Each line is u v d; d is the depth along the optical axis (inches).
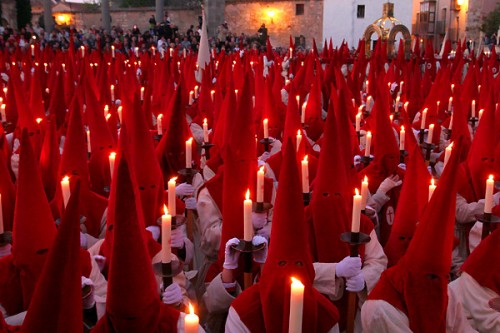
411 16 1230.3
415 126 304.7
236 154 164.4
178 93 180.7
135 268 86.1
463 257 172.6
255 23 1268.5
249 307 104.7
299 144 179.8
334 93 246.1
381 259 133.1
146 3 1713.8
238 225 136.2
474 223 171.2
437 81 305.0
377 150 182.5
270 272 102.7
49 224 109.8
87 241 147.3
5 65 505.4
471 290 117.6
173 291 104.3
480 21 1119.6
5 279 110.6
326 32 1235.9
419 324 103.9
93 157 183.2
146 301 88.3
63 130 249.0
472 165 183.2
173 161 183.8
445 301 103.9
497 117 223.8
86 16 1368.1
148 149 145.8
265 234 143.1
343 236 114.8
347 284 119.2
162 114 262.8
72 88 349.1
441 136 277.7
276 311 100.8
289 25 1254.9
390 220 173.9
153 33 887.1
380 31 592.4
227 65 402.9
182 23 1262.3
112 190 124.7
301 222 102.5
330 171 131.3
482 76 392.2
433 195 103.2
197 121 300.8
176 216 133.8
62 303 75.5
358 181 161.0
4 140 208.7
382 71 447.2
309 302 100.9
